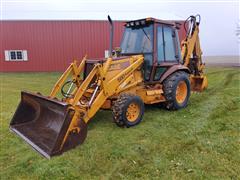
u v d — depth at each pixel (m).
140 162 3.52
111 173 3.25
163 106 6.23
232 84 9.90
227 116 5.41
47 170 3.31
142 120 5.36
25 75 16.11
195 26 7.66
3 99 8.20
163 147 3.98
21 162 3.57
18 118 4.96
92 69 4.73
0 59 18.05
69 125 3.80
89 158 3.62
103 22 18.34
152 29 5.66
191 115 5.65
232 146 3.88
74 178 3.15
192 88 8.34
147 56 5.70
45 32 18.05
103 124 5.18
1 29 17.77
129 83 5.27
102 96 4.68
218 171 3.19
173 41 6.26
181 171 3.23
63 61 18.45
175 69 6.07
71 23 18.12
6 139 4.44
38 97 4.61
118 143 4.16
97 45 18.52
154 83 5.82
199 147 3.91
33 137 4.29
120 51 6.15
